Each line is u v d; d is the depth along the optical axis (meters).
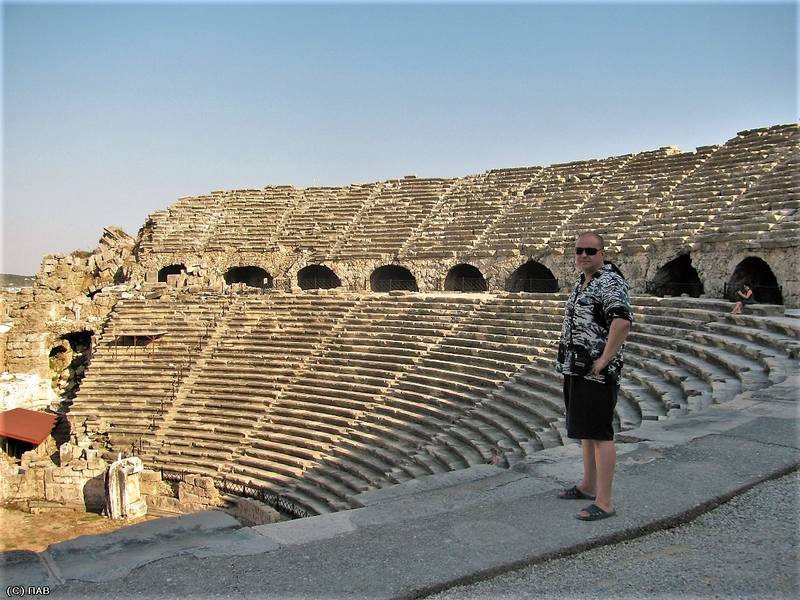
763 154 40.91
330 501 24.58
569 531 7.51
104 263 54.97
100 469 30.23
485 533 7.59
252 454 30.80
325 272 60.38
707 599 6.12
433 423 26.11
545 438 19.08
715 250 35.34
